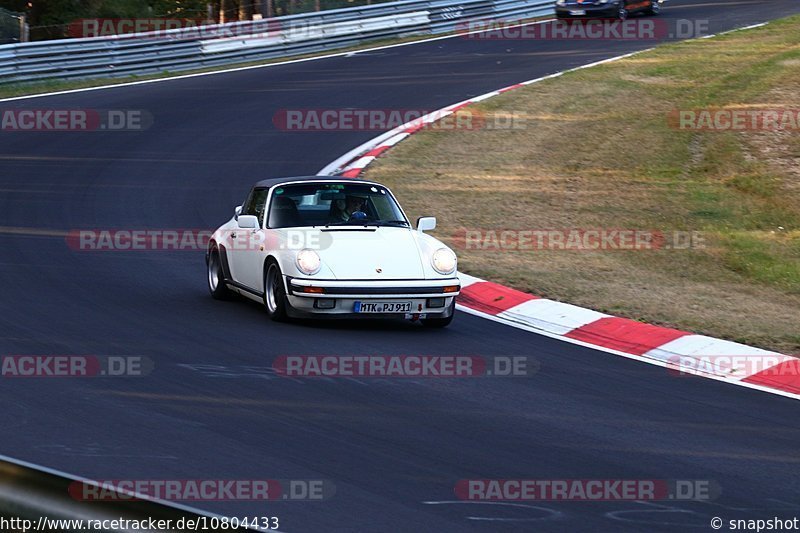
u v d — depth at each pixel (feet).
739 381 97.91
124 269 143.54
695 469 71.61
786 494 67.26
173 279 139.85
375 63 337.52
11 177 205.16
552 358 104.01
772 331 117.80
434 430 78.38
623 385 94.68
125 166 216.95
